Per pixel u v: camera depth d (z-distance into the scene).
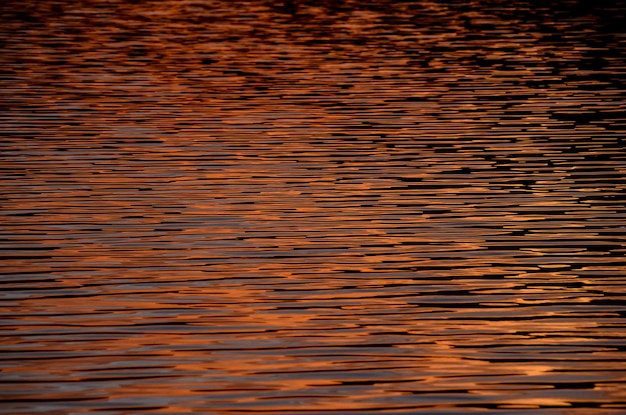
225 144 33.06
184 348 18.09
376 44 51.31
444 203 26.95
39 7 62.84
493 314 19.73
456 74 44.22
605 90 40.97
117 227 24.91
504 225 25.19
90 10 62.06
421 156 31.62
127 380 16.84
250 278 21.58
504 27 56.28
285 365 17.45
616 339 18.59
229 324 19.17
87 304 20.06
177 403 16.06
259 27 56.50
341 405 16.06
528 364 17.56
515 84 42.19
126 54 48.31
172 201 27.05
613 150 32.16
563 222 25.38
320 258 22.83
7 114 36.69
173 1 67.19
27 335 18.56
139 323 19.17
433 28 56.03
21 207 26.39
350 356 17.83
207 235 24.36
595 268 22.27
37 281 21.28
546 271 22.08
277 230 24.78
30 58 46.88
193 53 48.78
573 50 49.56
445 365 17.52
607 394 16.47
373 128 35.19
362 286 21.17
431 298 20.55
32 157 31.25
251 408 15.93
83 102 38.75
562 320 19.45
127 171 29.88
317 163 30.88
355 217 25.81
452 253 23.20
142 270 22.00
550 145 32.81
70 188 28.14
